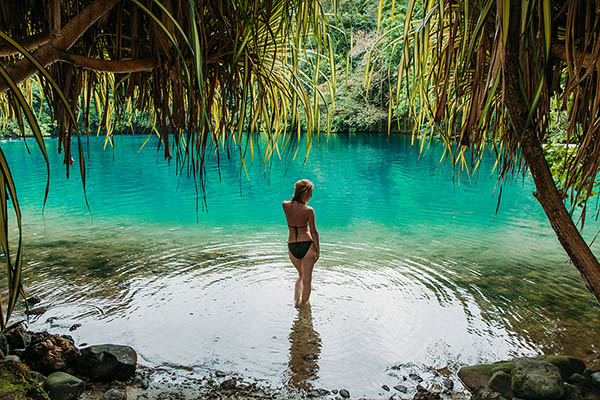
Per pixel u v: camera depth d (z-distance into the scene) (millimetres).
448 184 10203
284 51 2098
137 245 5109
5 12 1460
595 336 2977
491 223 6293
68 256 4656
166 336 2992
